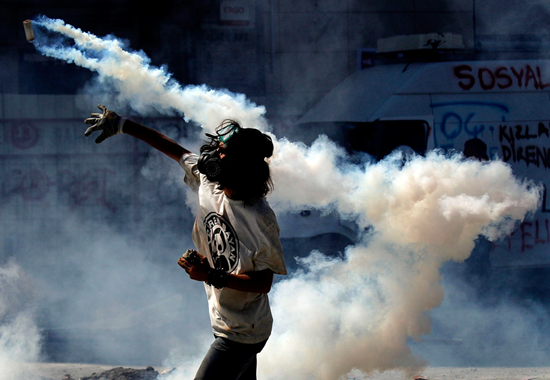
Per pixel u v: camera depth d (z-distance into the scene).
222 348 4.88
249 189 4.62
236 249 4.73
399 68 13.30
